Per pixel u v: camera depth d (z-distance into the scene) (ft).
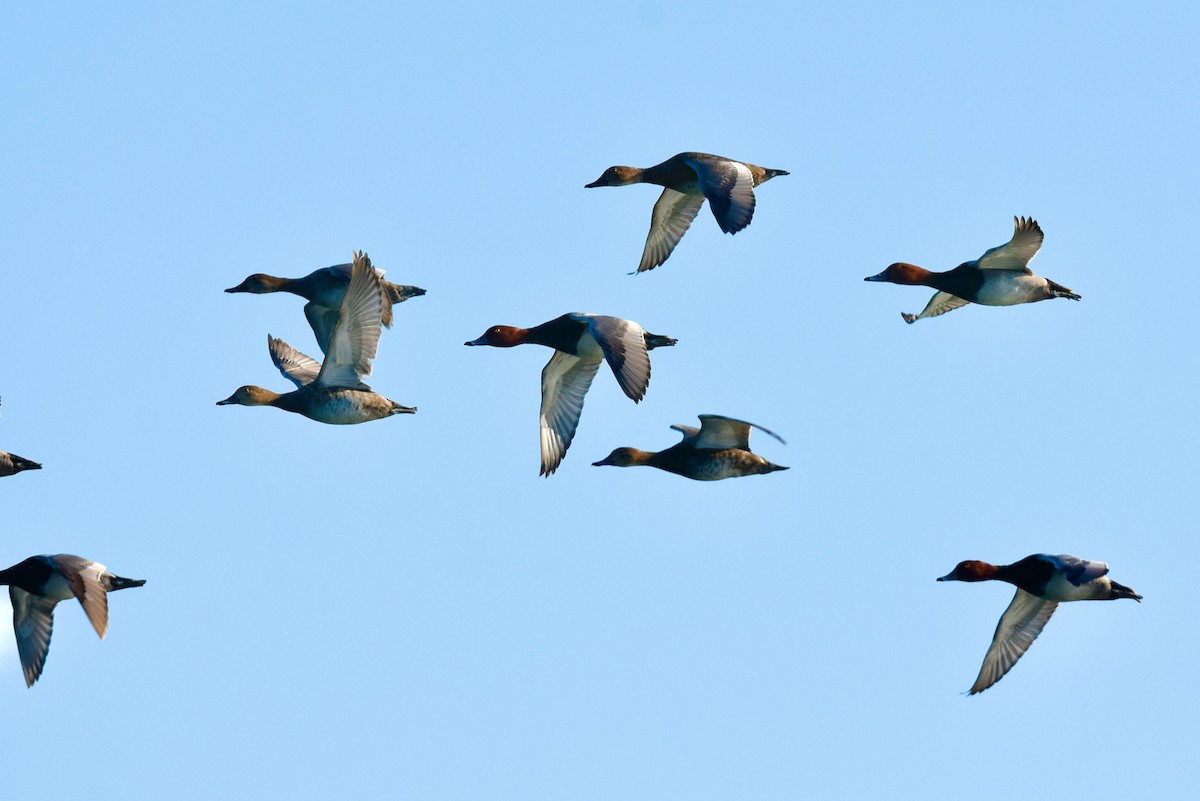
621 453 94.02
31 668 83.82
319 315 107.86
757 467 89.66
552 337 90.58
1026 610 87.61
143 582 85.56
